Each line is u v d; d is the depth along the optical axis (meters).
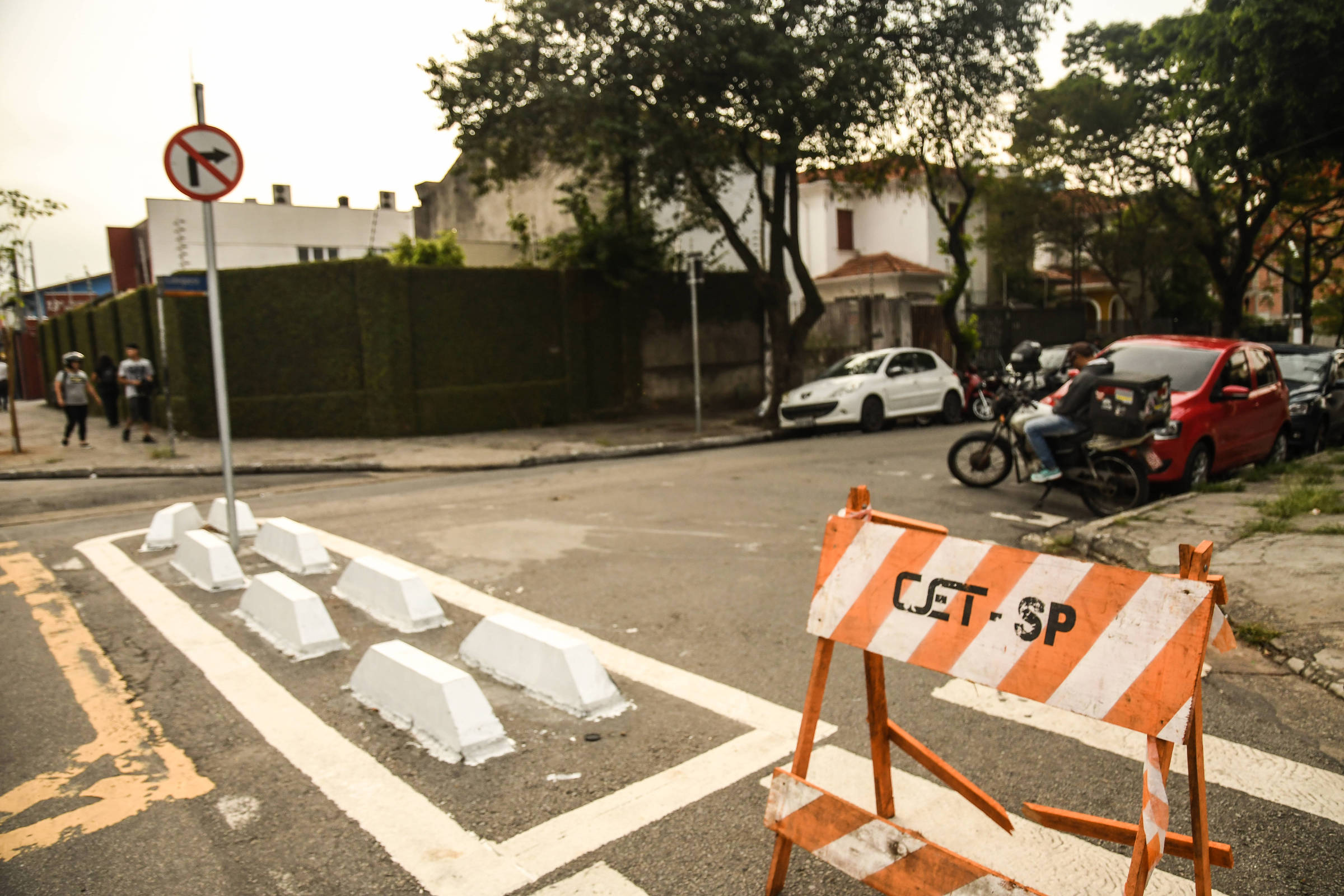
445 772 3.67
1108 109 26.42
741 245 18.16
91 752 3.89
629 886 2.88
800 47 15.22
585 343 19.48
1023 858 3.02
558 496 10.29
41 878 2.95
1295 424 12.62
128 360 16.55
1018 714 4.23
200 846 3.13
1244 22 16.41
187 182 7.00
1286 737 3.98
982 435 10.41
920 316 24.91
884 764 3.16
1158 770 2.19
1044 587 2.45
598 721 4.18
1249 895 2.84
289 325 17.22
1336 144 16.95
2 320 15.53
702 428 17.97
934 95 18.14
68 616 5.88
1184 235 29.16
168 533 7.84
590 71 15.52
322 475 13.40
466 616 5.85
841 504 9.49
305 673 4.81
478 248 25.14
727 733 4.04
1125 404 8.31
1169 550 6.79
